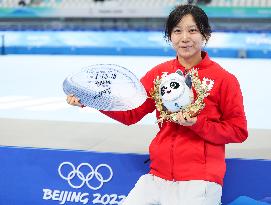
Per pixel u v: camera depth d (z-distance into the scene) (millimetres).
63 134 5570
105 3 23875
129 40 19703
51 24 23844
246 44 18969
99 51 19703
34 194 4754
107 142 5172
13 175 4777
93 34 20062
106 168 4555
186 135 3891
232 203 4465
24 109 8203
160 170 3941
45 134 5555
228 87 3889
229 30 19875
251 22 22594
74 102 4031
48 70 14484
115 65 4051
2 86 11281
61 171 4664
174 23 3895
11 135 5496
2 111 8023
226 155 4676
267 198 4387
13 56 18828
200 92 3777
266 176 4363
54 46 19922
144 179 3994
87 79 4051
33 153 4707
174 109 3738
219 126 3803
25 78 12672
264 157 4629
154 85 3938
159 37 19531
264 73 13594
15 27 23266
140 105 4055
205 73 3951
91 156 4570
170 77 3768
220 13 22672
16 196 4789
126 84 4020
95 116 7449
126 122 4219
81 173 4621
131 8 23062
